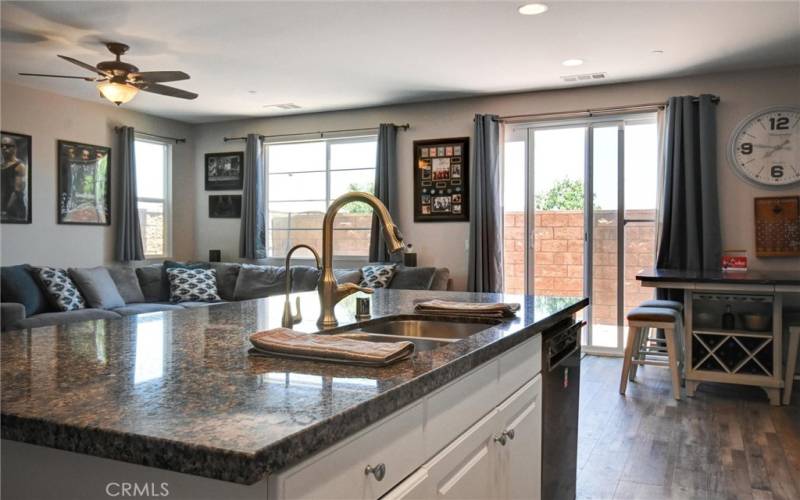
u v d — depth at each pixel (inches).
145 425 31.8
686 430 137.9
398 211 247.3
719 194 199.2
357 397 37.5
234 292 252.1
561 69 194.4
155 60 185.0
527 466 71.6
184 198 287.0
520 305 88.2
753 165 195.0
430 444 46.4
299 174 272.4
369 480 37.9
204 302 240.5
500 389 62.1
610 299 222.1
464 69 194.9
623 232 219.9
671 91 206.1
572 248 227.8
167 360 49.2
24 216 214.4
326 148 266.4
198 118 277.1
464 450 52.5
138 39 165.5
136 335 62.2
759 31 157.9
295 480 31.1
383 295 109.7
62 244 229.0
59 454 35.0
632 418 147.3
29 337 60.8
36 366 46.9
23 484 36.3
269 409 34.9
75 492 34.6
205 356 50.9
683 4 139.9
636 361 177.3
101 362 48.5
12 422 33.6
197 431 30.9
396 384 40.8
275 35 162.1
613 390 173.6
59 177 227.0
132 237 251.0
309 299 100.7
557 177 229.5
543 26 154.2
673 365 162.2
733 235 197.6
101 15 148.2
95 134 242.2
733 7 141.4
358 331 74.1
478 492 55.8
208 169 288.2
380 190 244.5
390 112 249.6
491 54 178.4
